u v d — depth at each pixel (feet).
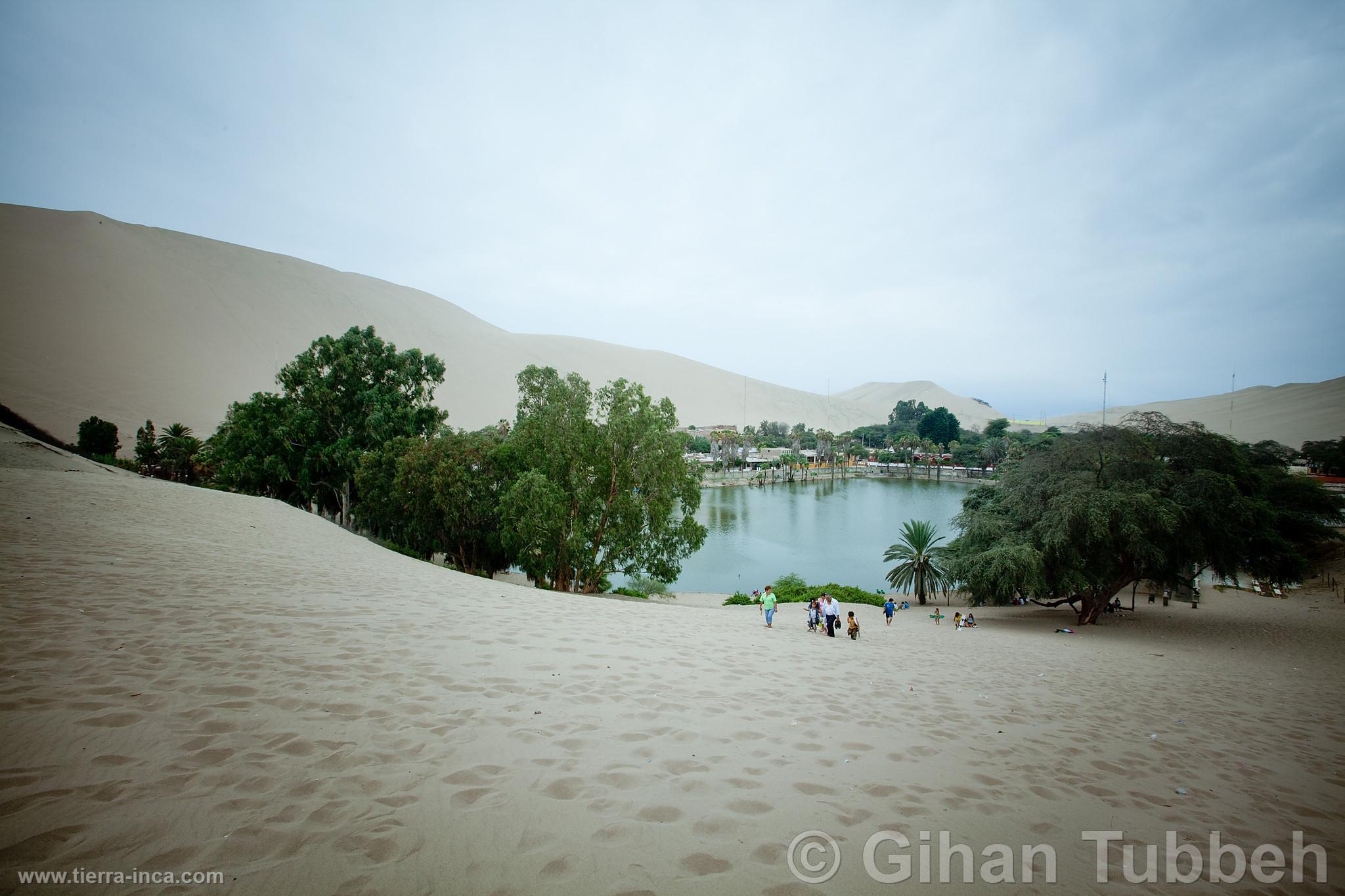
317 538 68.03
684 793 15.38
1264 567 91.40
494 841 12.22
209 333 386.52
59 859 10.05
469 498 101.60
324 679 20.17
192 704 16.80
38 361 281.54
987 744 23.65
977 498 128.77
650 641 34.71
